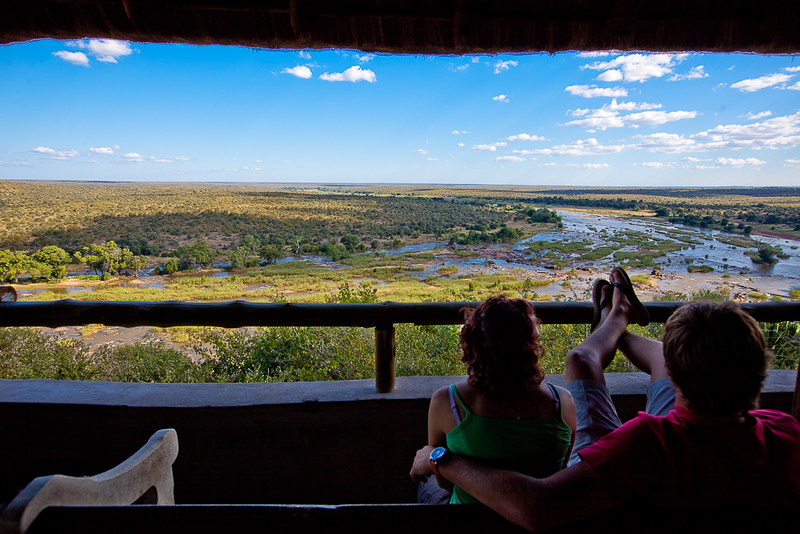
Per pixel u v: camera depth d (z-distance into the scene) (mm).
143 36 1564
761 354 804
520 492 799
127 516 775
